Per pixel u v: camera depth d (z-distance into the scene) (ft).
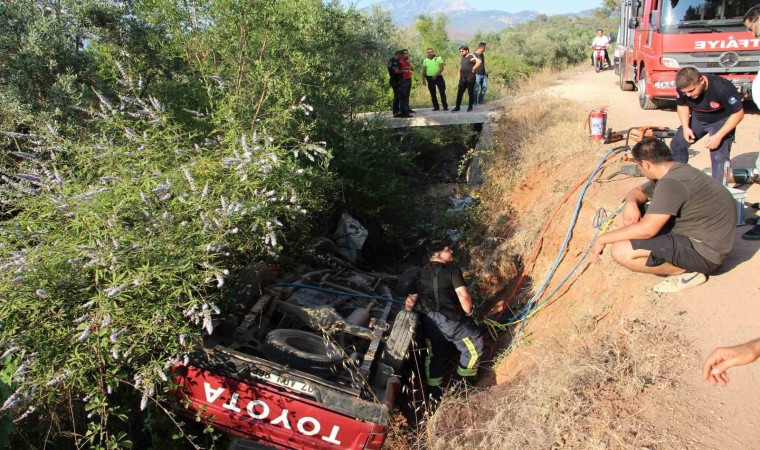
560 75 69.87
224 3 27.27
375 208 34.94
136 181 18.20
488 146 40.06
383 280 27.61
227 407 16.60
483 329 25.09
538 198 30.12
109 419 16.97
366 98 37.70
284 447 16.58
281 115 25.09
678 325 16.03
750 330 14.98
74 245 16.01
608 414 13.65
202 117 25.57
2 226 17.37
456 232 34.81
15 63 25.85
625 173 26.40
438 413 17.69
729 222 16.16
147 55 31.27
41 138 21.83
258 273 19.40
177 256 16.25
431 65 51.70
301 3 30.81
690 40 38.73
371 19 46.50
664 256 16.34
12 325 15.30
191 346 15.65
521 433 14.28
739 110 20.80
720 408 13.08
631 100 47.80
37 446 15.93
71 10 28.76
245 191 19.36
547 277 24.71
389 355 19.07
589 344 17.31
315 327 19.81
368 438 15.93
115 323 15.31
